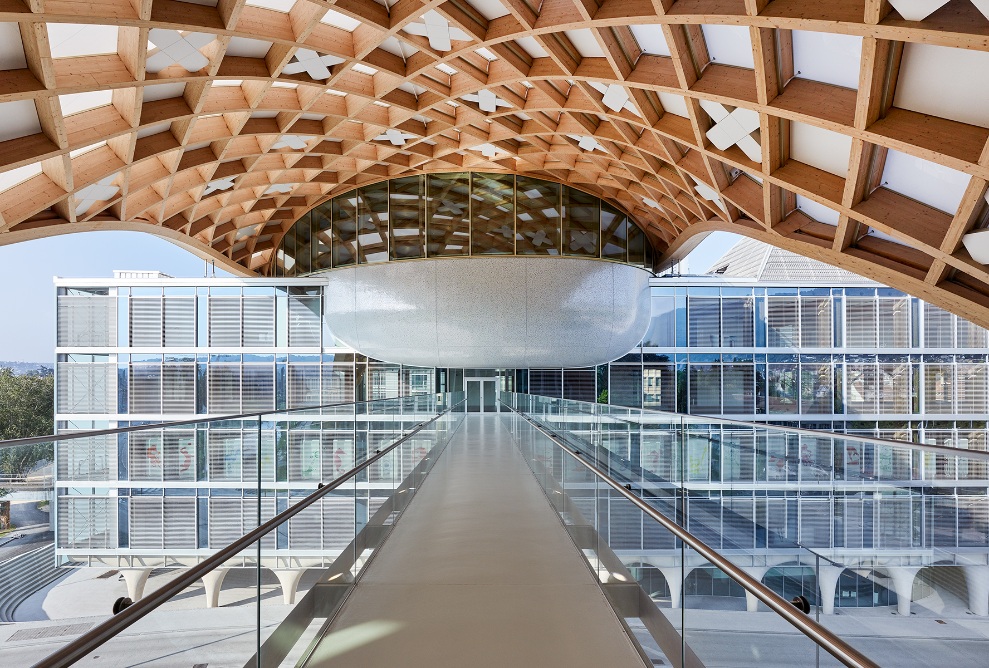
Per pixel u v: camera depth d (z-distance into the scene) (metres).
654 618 5.52
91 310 33.75
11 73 11.47
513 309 26.69
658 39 12.79
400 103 18.02
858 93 10.12
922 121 10.41
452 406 31.62
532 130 19.94
